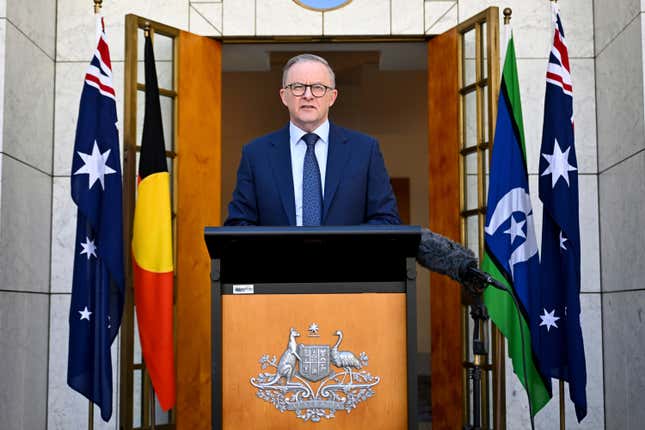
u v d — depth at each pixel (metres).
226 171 9.91
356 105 10.12
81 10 4.66
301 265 1.90
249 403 1.87
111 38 4.65
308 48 4.94
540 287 3.64
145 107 3.93
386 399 1.87
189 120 4.58
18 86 4.04
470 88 4.39
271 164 2.50
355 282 1.90
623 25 4.18
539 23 4.65
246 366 1.87
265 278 1.92
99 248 3.53
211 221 4.67
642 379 3.88
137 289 3.83
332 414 1.86
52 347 4.49
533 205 4.55
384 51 5.02
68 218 4.55
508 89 3.75
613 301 4.32
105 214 3.56
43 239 4.42
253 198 2.51
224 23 4.70
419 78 10.11
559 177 3.64
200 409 4.46
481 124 4.29
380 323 1.88
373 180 2.48
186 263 4.50
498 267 3.58
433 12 4.70
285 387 1.87
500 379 3.61
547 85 3.75
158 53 4.55
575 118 4.62
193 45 4.64
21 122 4.08
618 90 4.25
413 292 1.87
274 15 4.71
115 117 3.68
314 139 2.51
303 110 2.48
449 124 4.57
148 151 3.88
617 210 4.26
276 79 9.92
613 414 4.32
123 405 3.99
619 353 4.22
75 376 3.48
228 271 1.91
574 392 3.51
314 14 4.71
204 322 4.55
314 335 1.88
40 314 4.36
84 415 4.45
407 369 1.86
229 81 9.93
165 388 3.79
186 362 4.43
